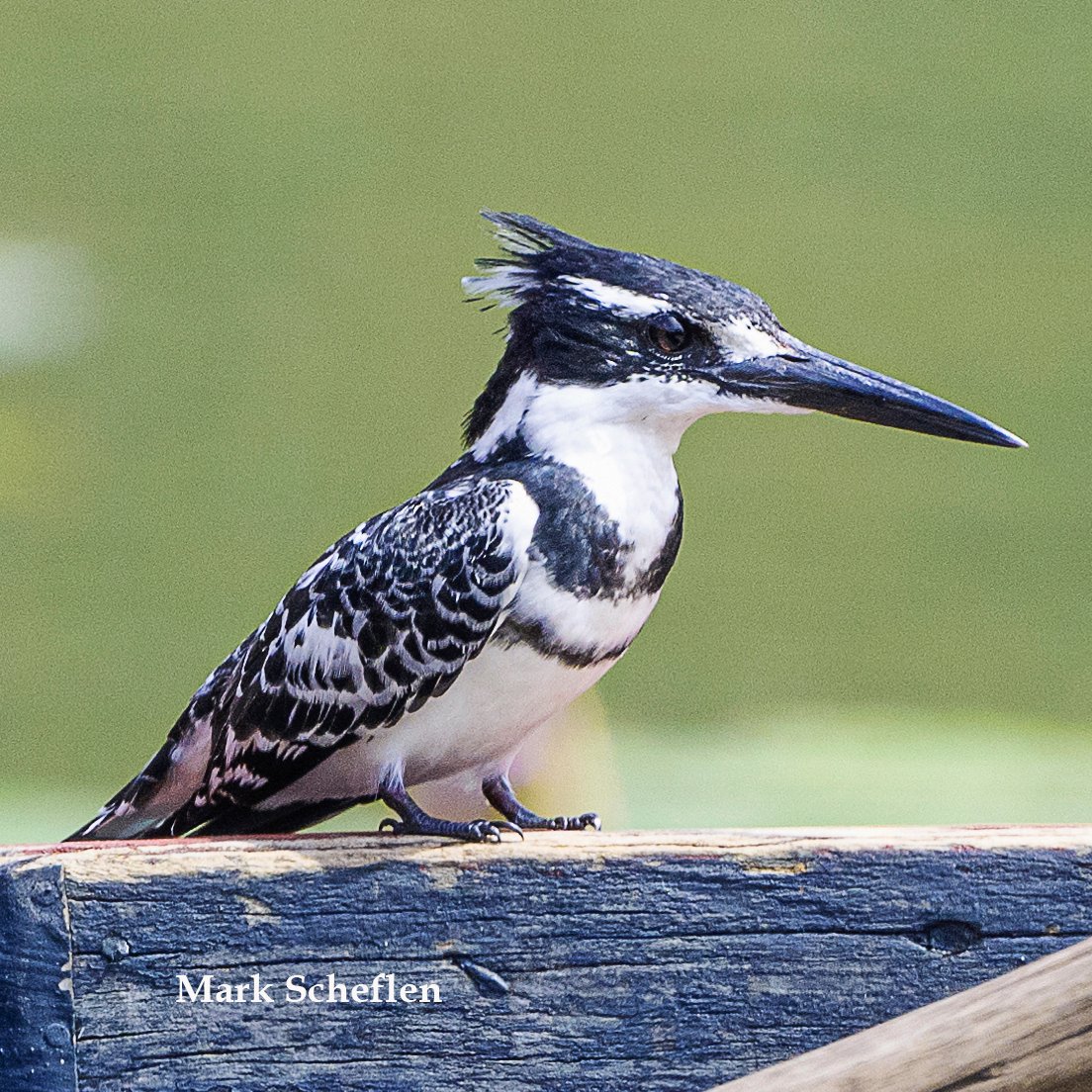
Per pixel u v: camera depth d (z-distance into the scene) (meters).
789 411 5.50
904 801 6.90
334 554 5.49
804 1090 5.35
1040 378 13.18
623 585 5.48
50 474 12.48
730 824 6.55
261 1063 5.41
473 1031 5.42
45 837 6.66
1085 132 17.05
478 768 5.50
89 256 15.77
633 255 5.50
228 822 5.50
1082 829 5.43
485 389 5.51
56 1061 5.40
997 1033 5.34
